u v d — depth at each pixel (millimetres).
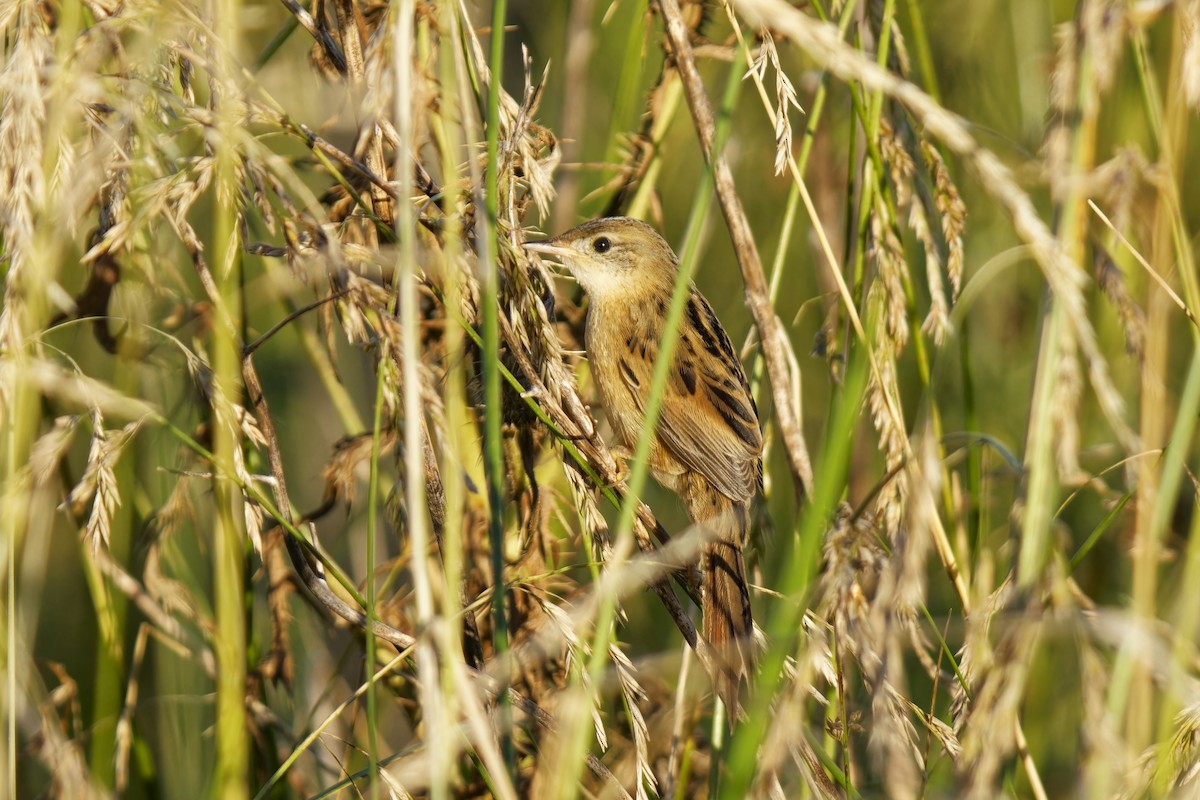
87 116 5551
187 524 8922
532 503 7059
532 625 7102
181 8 5402
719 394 8445
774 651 4691
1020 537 4996
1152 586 5582
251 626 7715
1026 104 10484
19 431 5820
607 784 6504
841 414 4758
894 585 4805
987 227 11484
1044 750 8719
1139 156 5875
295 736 7699
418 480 4785
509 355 6883
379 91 4906
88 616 10000
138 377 7754
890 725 4848
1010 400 11320
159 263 7652
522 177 6664
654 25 8422
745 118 12008
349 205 6883
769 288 7480
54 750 7117
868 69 4539
